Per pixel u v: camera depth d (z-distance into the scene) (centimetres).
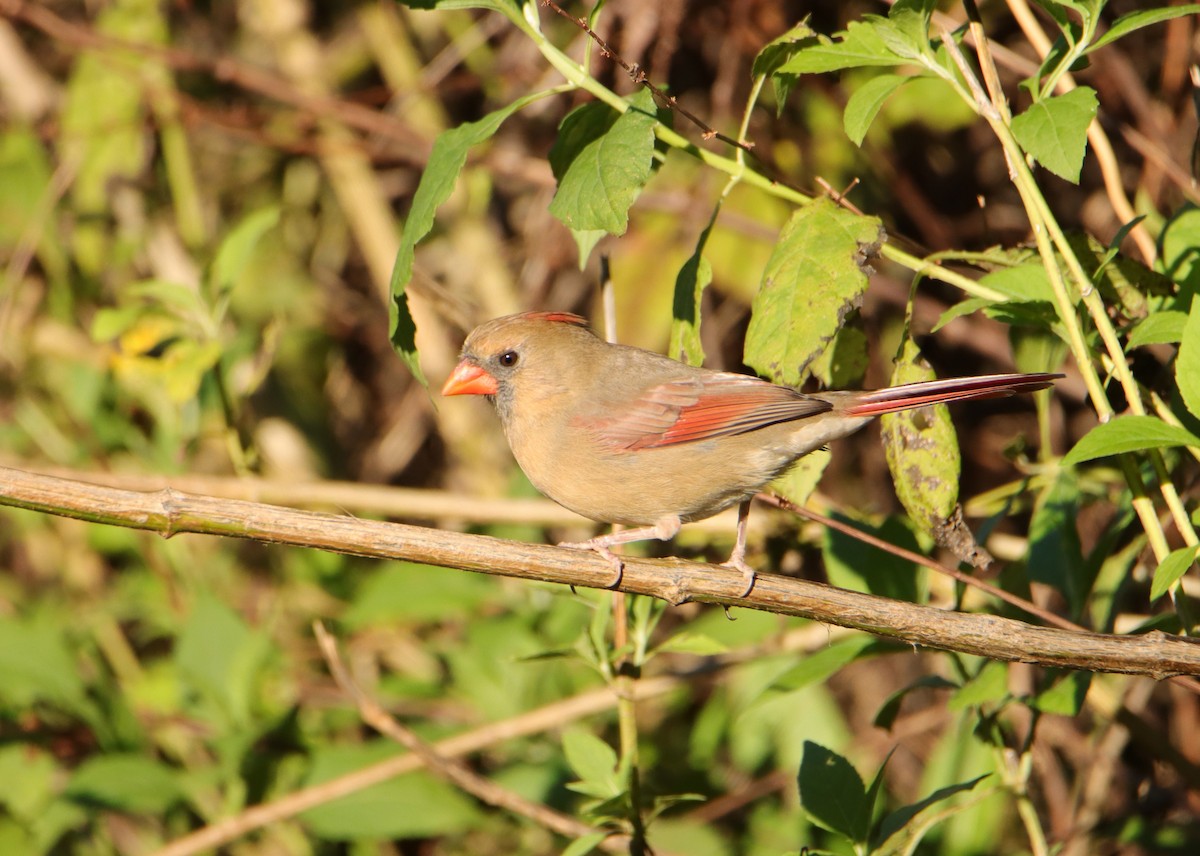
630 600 820
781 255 692
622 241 1264
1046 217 632
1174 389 755
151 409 1218
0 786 1066
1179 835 919
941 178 1262
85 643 1162
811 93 1217
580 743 783
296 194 1526
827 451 852
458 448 1413
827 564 843
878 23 647
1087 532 1153
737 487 826
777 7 1188
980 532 873
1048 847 852
